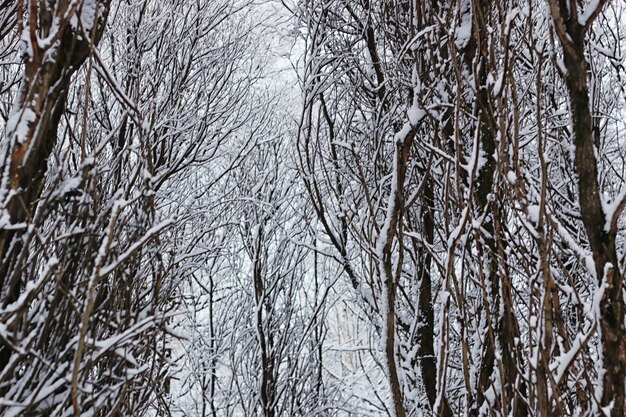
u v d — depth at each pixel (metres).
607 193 5.04
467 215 2.93
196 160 7.29
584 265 2.26
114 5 7.03
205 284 9.70
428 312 5.17
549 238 2.42
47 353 2.06
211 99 7.42
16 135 2.05
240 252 9.58
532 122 5.43
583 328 2.73
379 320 5.43
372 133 5.65
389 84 5.31
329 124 5.77
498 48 3.93
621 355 2.09
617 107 5.32
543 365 2.33
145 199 2.31
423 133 4.74
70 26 2.34
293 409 8.46
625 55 5.08
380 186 4.67
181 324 8.16
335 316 13.55
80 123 4.94
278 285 8.92
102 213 2.19
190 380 8.84
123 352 2.11
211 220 8.01
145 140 2.41
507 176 2.66
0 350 2.15
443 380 2.95
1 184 2.01
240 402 8.67
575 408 2.86
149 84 6.79
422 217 5.17
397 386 3.62
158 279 2.49
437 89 4.00
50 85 2.26
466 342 2.95
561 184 4.61
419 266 5.23
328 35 5.77
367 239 4.29
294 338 8.74
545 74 4.63
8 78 5.36
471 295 4.46
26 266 2.10
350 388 8.83
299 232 8.71
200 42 7.44
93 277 1.83
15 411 1.90
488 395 3.24
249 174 9.32
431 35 4.04
